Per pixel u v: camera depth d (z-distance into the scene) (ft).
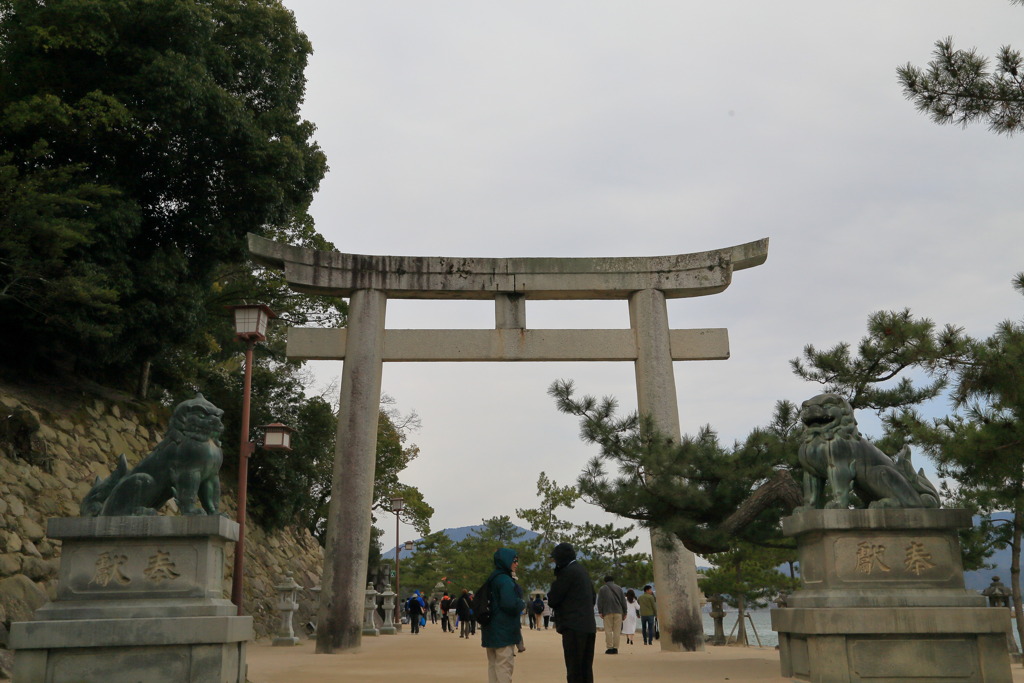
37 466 59.41
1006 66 34.50
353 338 63.98
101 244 65.92
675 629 59.11
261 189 73.97
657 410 63.46
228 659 28.35
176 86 66.54
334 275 65.00
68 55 67.10
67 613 27.63
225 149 72.59
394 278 65.31
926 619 30.32
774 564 105.60
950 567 31.68
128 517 28.66
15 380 68.33
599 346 65.62
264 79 80.69
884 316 39.17
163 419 81.56
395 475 131.95
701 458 45.73
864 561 31.71
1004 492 37.09
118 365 78.38
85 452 66.59
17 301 64.64
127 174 70.18
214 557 29.71
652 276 66.69
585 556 143.84
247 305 54.49
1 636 44.19
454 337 64.90
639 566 136.46
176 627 27.53
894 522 31.73
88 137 65.57
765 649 70.38
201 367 92.94
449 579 203.72
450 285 65.62
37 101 61.46
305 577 95.14
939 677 30.14
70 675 27.02
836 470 32.81
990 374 33.88
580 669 27.48
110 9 66.33
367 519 60.54
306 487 92.27
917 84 35.58
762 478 45.68
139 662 27.37
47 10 64.08
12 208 57.82
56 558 55.52
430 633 100.32
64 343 69.92
